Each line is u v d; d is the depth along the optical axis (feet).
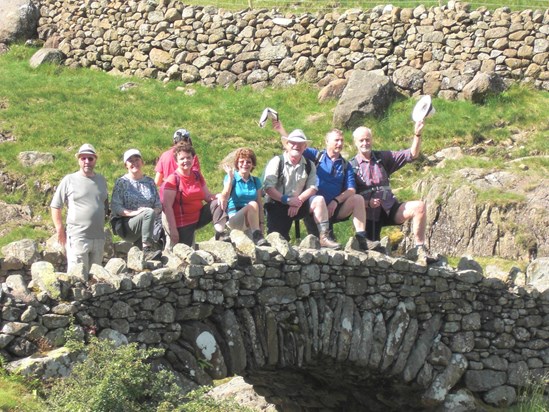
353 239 36.60
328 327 35.37
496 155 64.13
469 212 53.93
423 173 62.59
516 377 39.68
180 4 81.66
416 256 38.17
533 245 52.06
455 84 72.02
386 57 74.74
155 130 68.54
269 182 36.24
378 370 37.17
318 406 43.24
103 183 34.91
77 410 27.58
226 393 44.45
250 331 33.47
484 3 78.43
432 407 38.83
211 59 79.36
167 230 34.99
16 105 71.46
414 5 79.97
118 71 82.74
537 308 40.37
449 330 38.70
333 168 37.24
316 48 76.59
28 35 87.40
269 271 34.01
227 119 71.36
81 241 34.12
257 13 79.05
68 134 66.80
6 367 28.45
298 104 73.77
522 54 72.28
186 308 32.09
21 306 29.04
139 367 29.27
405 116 69.31
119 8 83.56
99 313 30.22
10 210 57.88
